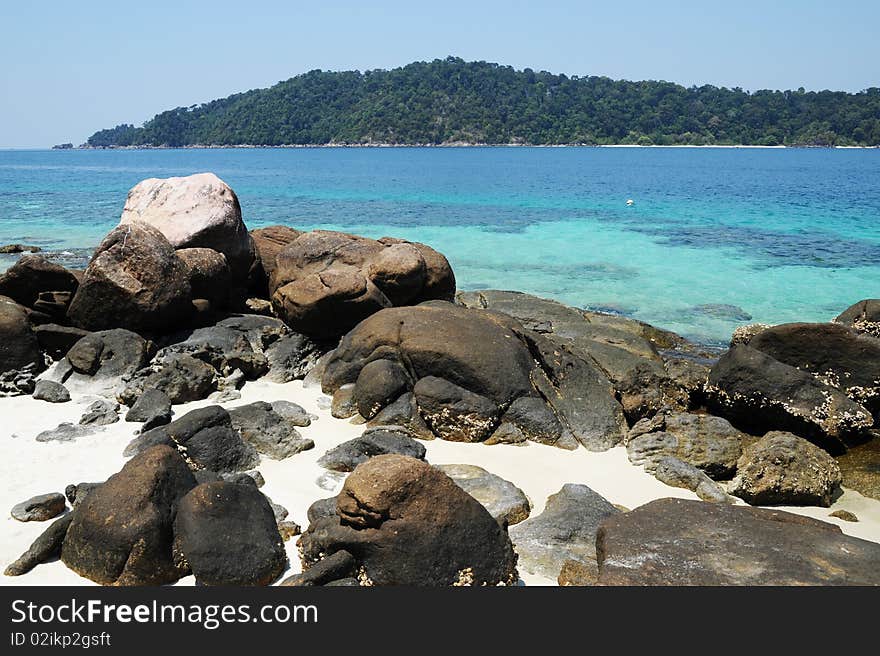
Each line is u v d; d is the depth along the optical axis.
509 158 125.31
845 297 20.62
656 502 7.57
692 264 25.06
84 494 8.24
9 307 12.86
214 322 14.78
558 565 7.33
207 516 7.16
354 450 9.66
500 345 11.45
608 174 76.25
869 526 8.58
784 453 9.27
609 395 11.52
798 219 36.72
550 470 9.80
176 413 11.13
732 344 14.05
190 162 120.56
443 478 7.00
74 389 11.98
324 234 16.17
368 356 11.92
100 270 13.38
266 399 12.02
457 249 27.64
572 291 21.28
